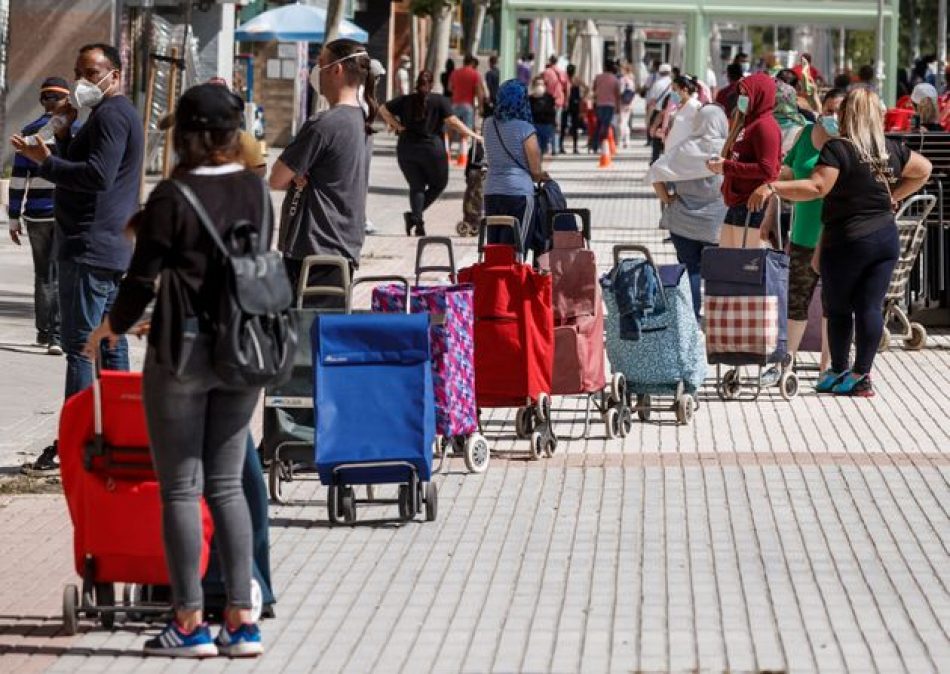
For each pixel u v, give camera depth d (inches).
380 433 687.1
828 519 715.4
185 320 499.8
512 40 2815.0
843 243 1005.2
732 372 1008.2
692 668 525.3
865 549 668.7
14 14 2208.4
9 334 1170.0
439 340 770.2
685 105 1203.9
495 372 820.0
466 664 529.0
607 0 2792.8
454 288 780.0
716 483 779.4
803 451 854.5
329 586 616.4
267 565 566.6
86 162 737.0
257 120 2974.9
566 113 3617.1
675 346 903.1
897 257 1013.8
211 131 513.7
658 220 2085.4
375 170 2925.7
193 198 503.5
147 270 501.4
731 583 621.0
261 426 886.4
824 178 991.0
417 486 707.4
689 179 1179.9
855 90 1002.7
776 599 601.3
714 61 4040.4
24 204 1077.1
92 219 752.3
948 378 1092.5
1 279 1439.5
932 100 1673.2
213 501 525.0
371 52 4475.9
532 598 601.6
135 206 763.4
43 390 986.7
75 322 757.9
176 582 526.6
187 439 514.3
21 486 754.8
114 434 535.2
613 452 852.6
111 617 558.9
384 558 653.3
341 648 545.3
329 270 781.9
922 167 1010.7
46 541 671.1
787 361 1009.5
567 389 861.2
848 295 1015.6
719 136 1177.4
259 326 503.8
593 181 2765.7
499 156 1130.7
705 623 572.4
